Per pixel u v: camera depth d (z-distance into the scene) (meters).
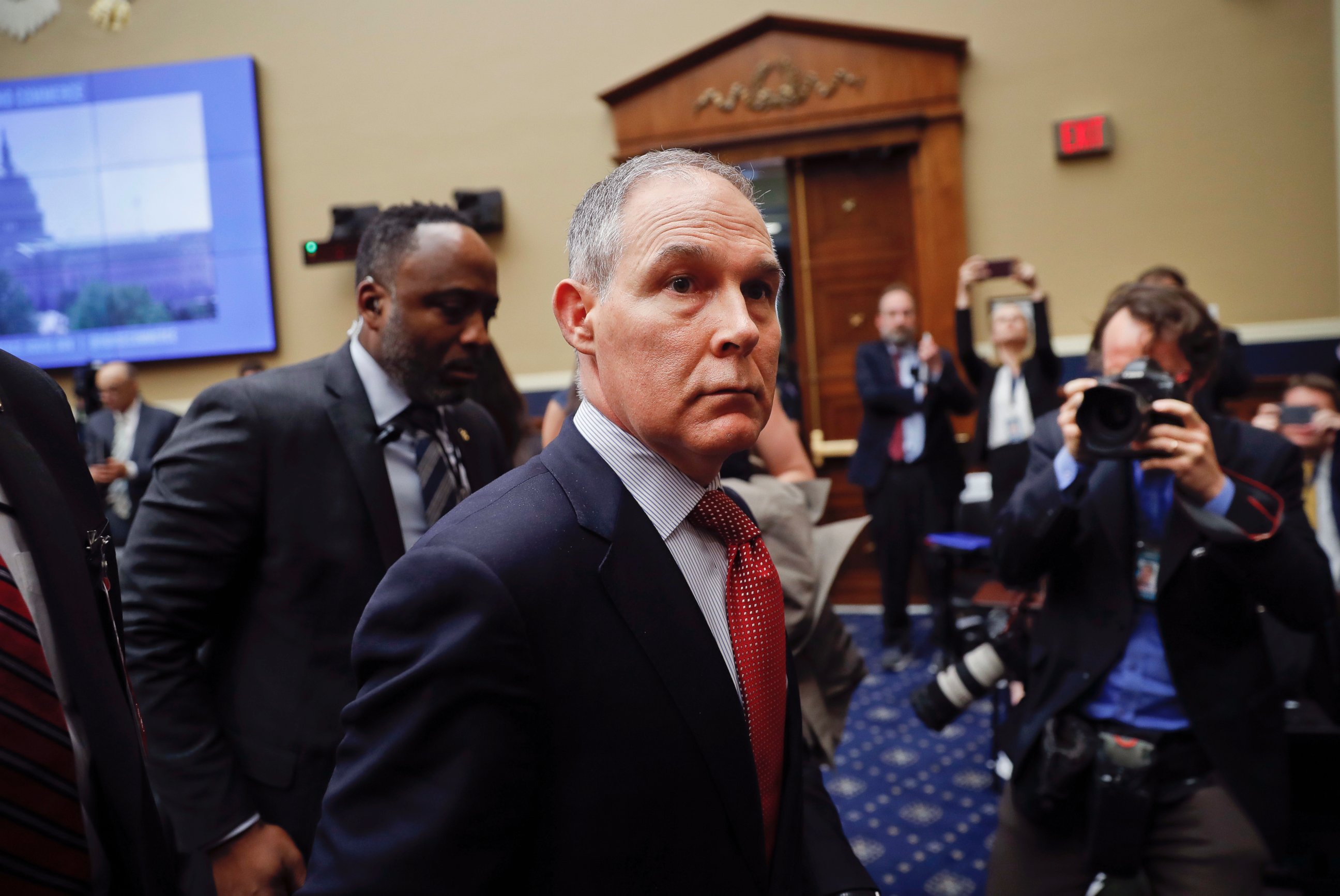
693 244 0.78
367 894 0.70
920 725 3.69
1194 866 1.42
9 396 0.98
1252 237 5.27
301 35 6.30
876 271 5.71
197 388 6.51
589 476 0.84
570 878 0.75
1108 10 5.38
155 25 6.39
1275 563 1.37
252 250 6.34
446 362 1.46
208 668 1.46
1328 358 5.16
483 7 6.15
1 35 6.46
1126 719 1.50
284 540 1.39
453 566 0.75
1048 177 5.48
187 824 1.28
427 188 6.23
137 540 1.36
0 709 0.88
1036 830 1.59
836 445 5.73
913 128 5.50
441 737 0.73
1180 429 1.36
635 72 5.99
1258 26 5.21
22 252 6.50
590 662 0.77
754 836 0.81
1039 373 4.41
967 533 3.68
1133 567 1.51
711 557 0.89
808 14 5.73
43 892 0.90
